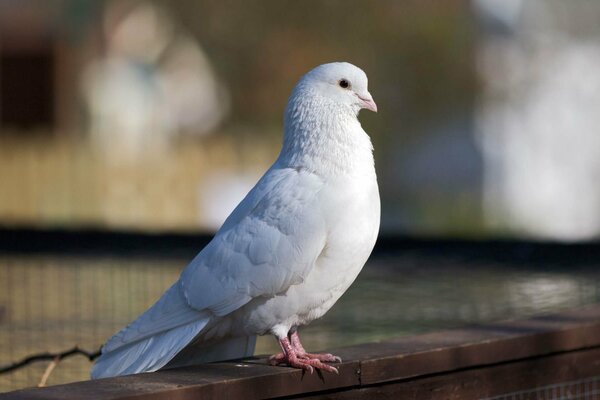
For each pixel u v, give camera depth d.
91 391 3.83
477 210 21.14
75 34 27.45
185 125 27.20
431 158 21.92
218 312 4.59
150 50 27.72
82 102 27.25
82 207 17.33
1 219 16.39
